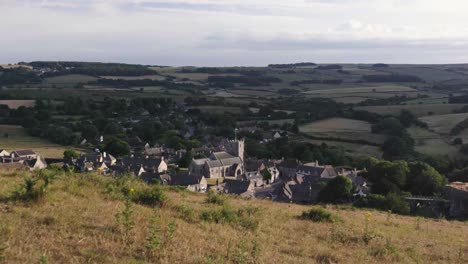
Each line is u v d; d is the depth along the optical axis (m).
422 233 28.95
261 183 111.06
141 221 19.44
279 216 27.91
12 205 19.11
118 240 16.20
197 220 22.16
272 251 18.73
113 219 18.89
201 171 119.94
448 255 22.20
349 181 81.50
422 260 20.75
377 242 23.12
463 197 64.12
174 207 24.16
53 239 15.29
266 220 25.39
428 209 66.88
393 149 132.38
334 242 22.20
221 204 29.92
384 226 29.91
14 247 14.00
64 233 16.12
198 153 145.88
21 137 162.12
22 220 17.00
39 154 135.25
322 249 20.22
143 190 26.36
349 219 30.94
